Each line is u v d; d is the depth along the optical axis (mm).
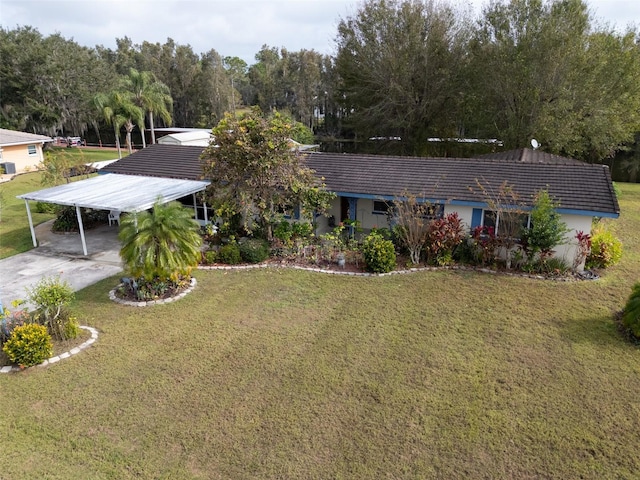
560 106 27547
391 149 38938
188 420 8227
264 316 12164
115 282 14469
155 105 45469
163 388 9133
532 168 17188
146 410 8508
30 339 9750
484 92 31594
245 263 16000
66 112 54156
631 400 8719
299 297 13328
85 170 28047
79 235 19516
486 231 15750
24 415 8398
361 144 42438
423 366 9836
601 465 7238
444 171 18031
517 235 15273
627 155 36844
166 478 6984
